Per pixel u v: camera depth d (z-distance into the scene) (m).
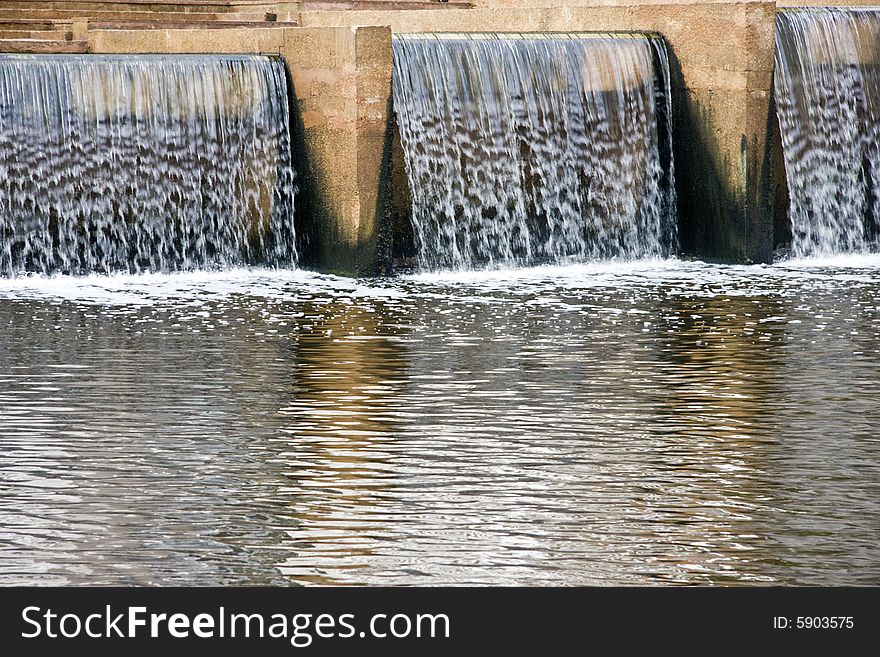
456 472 13.03
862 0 30.47
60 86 24.00
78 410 15.28
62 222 24.27
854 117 28.20
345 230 24.78
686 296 22.72
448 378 16.81
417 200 25.39
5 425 14.66
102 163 24.41
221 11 35.03
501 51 26.00
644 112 27.19
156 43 28.44
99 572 10.70
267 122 25.48
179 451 13.73
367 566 10.80
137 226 24.83
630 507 12.07
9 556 10.97
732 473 13.05
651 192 27.44
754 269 26.02
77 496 12.34
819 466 13.27
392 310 21.31
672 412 15.24
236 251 25.53
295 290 23.22
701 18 26.69
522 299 22.41
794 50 27.38
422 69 25.25
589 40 26.77
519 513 11.91
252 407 15.43
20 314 20.77
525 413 15.20
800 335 19.39
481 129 25.83
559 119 26.50
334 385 16.44
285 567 10.77
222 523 11.67
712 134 26.81
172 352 18.20
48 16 32.31
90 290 23.00
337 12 32.22
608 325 20.09
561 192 26.72
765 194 26.78
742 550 11.09
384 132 24.45
